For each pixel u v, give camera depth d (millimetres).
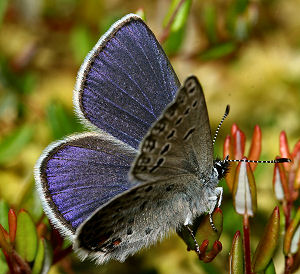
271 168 129
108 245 108
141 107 108
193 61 136
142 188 105
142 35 107
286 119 136
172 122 103
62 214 106
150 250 125
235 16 132
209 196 109
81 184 107
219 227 104
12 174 130
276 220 103
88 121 108
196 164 108
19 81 137
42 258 105
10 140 128
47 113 124
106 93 108
